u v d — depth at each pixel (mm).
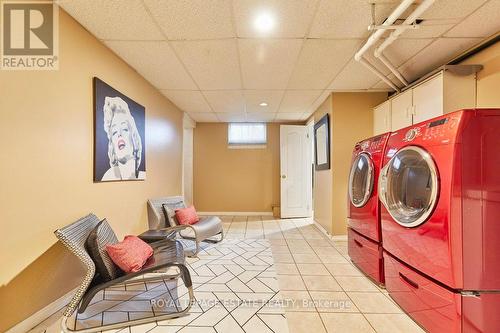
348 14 1751
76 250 1480
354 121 3432
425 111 2377
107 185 2189
